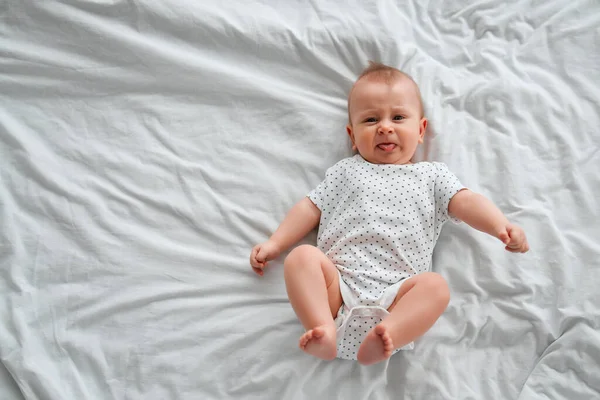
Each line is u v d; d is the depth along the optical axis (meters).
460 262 1.36
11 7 1.49
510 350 1.28
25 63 1.47
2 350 1.23
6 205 1.36
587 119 1.45
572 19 1.53
